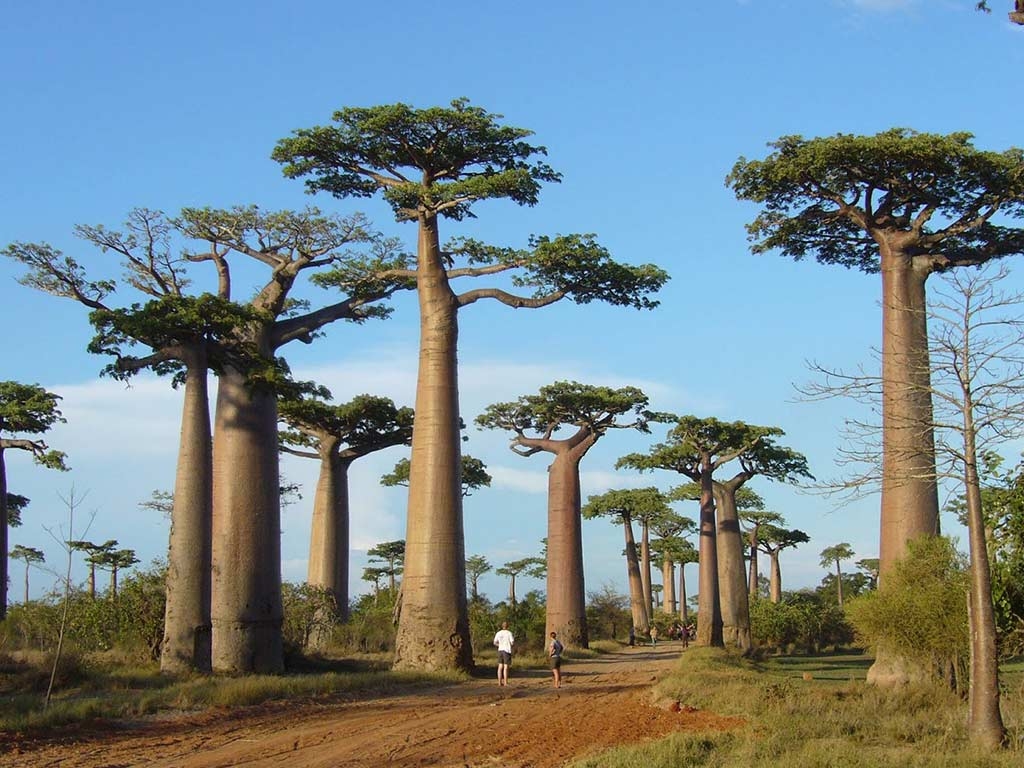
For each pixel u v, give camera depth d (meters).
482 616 37.88
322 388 35.09
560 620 35.88
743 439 36.88
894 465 13.68
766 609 44.72
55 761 11.07
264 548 22.66
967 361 11.55
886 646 16.89
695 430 37.19
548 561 36.69
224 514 22.53
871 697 15.08
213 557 22.47
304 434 37.00
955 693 15.31
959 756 10.41
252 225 23.69
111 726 13.70
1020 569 13.98
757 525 57.06
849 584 74.31
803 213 21.59
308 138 23.64
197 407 21.33
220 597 22.16
